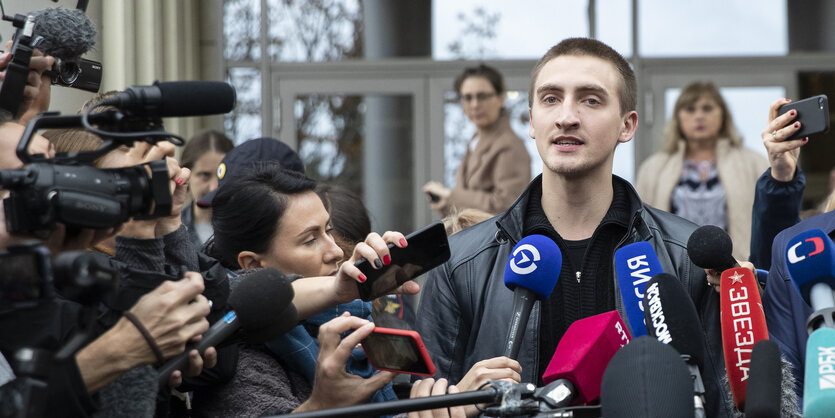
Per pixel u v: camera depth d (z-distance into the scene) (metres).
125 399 1.92
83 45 2.41
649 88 8.12
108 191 1.86
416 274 2.32
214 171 5.07
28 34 2.30
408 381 2.61
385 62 8.13
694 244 2.27
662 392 1.76
